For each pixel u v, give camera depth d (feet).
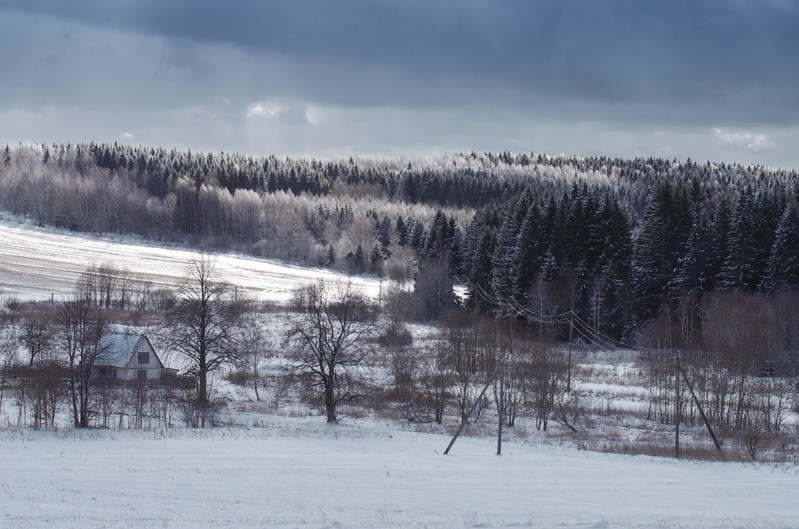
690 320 282.15
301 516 84.02
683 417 202.39
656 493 105.09
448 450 142.41
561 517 85.92
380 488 103.30
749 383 213.46
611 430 189.67
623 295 310.24
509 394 199.11
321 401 211.61
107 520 79.56
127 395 215.51
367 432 171.53
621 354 290.15
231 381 246.27
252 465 120.67
